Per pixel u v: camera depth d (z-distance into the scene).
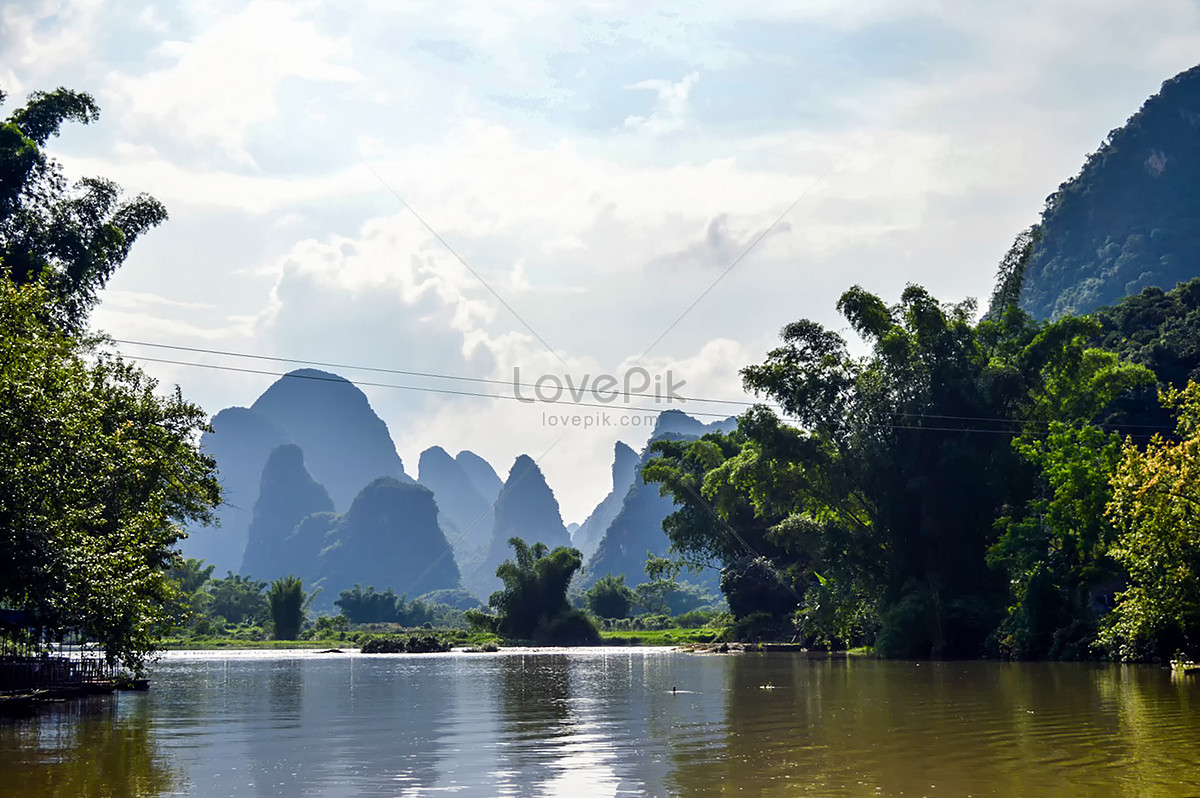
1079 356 48.59
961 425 47.31
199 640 110.50
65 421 24.47
